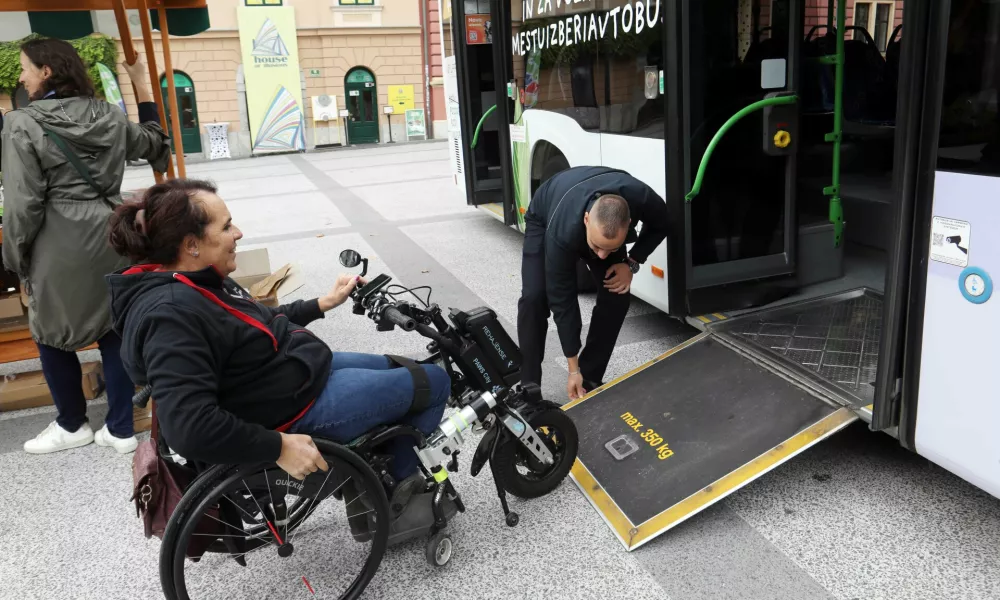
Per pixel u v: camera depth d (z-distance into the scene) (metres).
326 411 2.17
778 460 2.69
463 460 3.20
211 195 2.03
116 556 2.68
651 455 2.90
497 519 2.77
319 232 7.90
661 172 3.98
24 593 2.49
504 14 6.15
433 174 12.30
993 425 2.24
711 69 3.68
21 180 2.93
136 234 1.95
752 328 3.72
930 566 2.37
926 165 2.30
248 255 4.41
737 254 4.00
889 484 2.83
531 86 5.73
